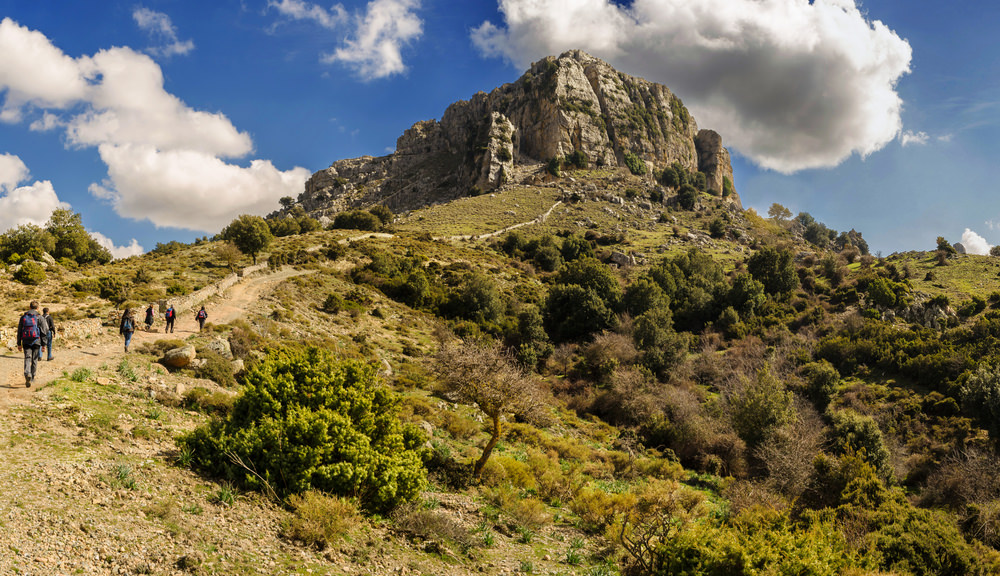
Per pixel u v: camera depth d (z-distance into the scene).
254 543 7.48
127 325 18.92
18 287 36.25
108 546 6.26
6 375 12.52
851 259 100.75
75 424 10.20
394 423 12.16
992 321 53.94
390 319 51.88
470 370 16.30
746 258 104.19
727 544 8.80
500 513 13.30
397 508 10.53
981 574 12.51
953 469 30.64
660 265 85.44
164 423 12.14
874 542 12.76
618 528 12.80
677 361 50.69
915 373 48.78
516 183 171.25
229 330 28.47
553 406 38.06
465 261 86.12
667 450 31.58
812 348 57.03
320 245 78.44
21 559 5.46
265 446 9.95
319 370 11.82
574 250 102.50
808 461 22.67
